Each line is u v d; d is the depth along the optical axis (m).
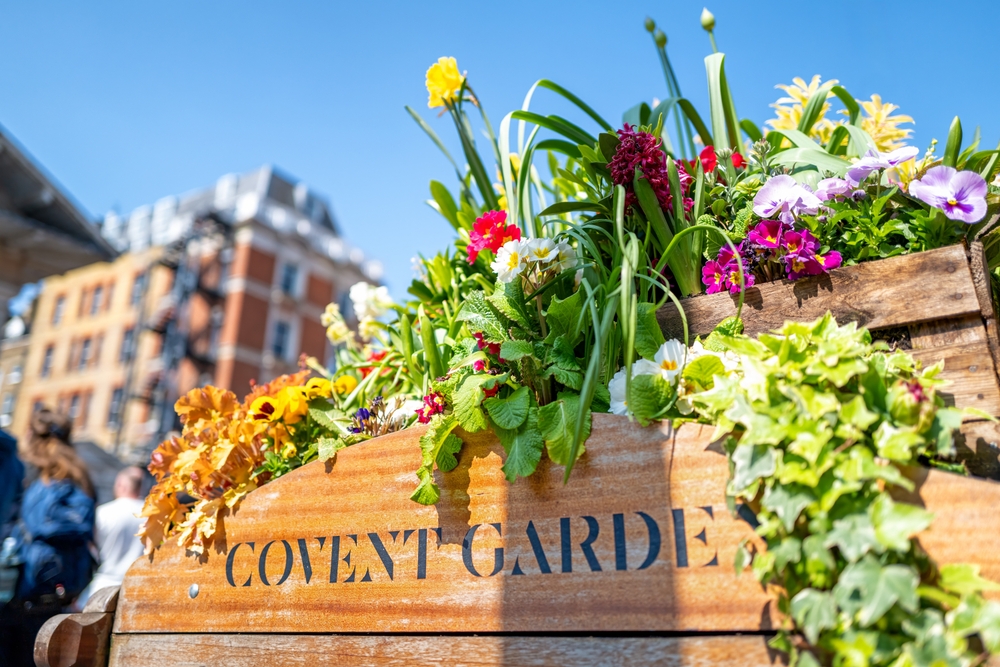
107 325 30.44
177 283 27.81
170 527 1.17
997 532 0.68
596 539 0.84
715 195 1.19
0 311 5.52
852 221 1.02
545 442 0.88
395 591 0.94
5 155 6.00
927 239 0.96
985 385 0.81
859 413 0.72
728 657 0.75
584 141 1.36
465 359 1.00
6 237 5.33
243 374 26.80
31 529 2.66
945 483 0.71
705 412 0.83
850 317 0.89
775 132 1.27
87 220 6.22
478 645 0.87
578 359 0.98
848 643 0.67
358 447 1.02
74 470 2.81
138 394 26.70
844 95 1.37
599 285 0.96
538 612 0.85
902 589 0.64
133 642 1.11
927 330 0.86
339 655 0.95
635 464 0.84
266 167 31.92
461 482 0.93
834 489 0.70
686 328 0.91
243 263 27.58
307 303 29.28
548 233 1.27
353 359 1.70
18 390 32.03
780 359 0.77
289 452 1.18
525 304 1.02
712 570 0.78
